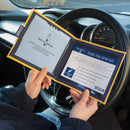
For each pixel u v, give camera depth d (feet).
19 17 4.94
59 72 2.10
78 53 2.11
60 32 2.05
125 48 2.18
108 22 2.33
